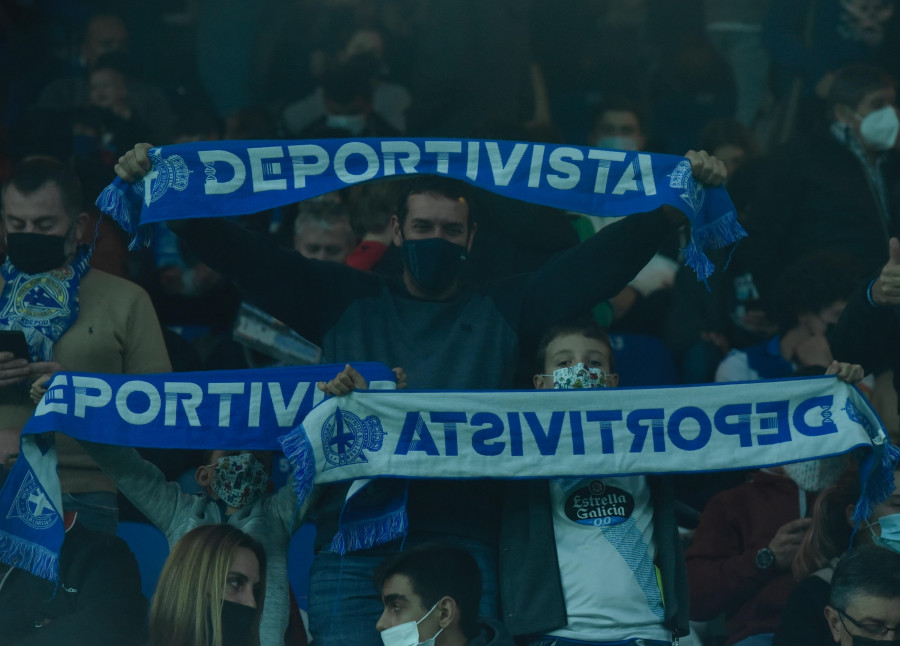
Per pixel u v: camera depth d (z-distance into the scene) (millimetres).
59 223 14805
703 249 12945
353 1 26516
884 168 20438
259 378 13086
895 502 14211
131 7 26531
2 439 14312
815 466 15641
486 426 12727
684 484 17188
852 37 25250
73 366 14703
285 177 12984
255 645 12703
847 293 18000
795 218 20312
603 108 23016
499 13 24250
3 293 14805
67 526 13734
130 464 13266
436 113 22484
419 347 13289
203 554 12648
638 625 12477
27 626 13289
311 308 13547
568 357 13391
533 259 17531
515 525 12914
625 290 19750
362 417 12617
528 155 13109
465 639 12117
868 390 17500
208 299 19500
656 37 26781
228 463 13523
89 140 22078
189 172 12836
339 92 23266
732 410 12922
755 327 19625
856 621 12883
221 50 26484
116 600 13375
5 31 25406
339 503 12898
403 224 13430
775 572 15102
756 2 27391
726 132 22703
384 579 12234
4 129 22375
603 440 12812
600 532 12727
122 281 15289
